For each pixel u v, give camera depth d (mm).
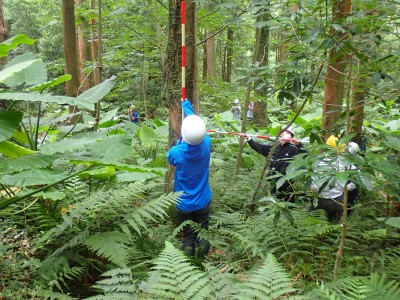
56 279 2648
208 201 3707
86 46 10062
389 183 2111
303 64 2906
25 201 3742
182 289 1919
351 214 4027
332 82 3693
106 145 3393
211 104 9609
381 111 8914
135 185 3557
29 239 3279
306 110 10844
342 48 2508
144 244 3256
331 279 2795
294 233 3326
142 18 6418
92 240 2889
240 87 7645
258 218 3654
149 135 6184
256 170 5141
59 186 3965
